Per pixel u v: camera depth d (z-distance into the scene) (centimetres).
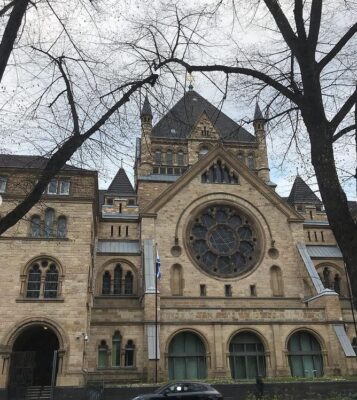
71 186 4159
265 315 4344
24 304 3653
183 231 5091
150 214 5075
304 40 1033
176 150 6606
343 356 4225
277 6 1089
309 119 1001
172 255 4959
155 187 5984
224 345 4162
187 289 4838
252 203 5394
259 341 4350
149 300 4234
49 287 3806
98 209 4959
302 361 4369
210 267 5031
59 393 3322
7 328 3559
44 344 4241
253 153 6831
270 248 5197
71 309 3700
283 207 5409
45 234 3925
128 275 5003
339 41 1043
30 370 3497
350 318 4788
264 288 4997
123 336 4144
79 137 1034
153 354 3953
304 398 3209
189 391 2659
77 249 3934
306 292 4969
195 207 5247
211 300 4769
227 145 6794
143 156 6147
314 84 1012
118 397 3142
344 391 3284
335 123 1008
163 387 2698
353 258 879
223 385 3247
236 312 4303
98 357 4062
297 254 5197
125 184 5903
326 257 5488
